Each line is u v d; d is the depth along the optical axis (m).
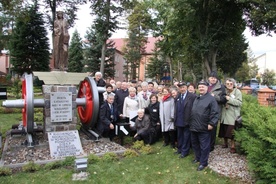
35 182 4.00
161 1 20.27
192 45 18.53
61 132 5.68
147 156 5.37
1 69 45.69
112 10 20.83
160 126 6.40
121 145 6.18
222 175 4.32
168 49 23.77
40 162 4.75
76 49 35.78
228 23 18.84
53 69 6.66
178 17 18.67
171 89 6.10
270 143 3.78
